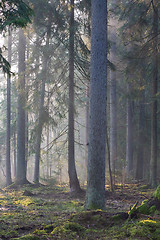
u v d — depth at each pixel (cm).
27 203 1073
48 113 1409
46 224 618
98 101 858
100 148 854
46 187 1623
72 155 1350
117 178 1662
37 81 1445
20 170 1788
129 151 2270
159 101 2206
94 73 866
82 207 917
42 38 1422
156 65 1396
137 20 1359
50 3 1347
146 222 534
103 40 871
